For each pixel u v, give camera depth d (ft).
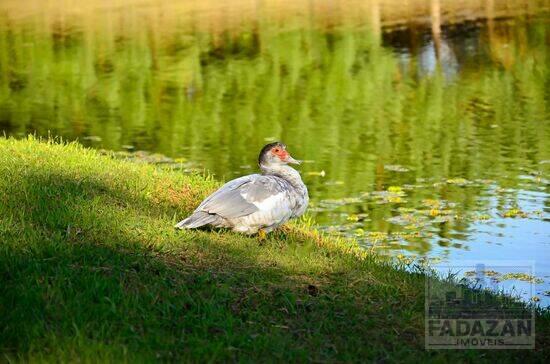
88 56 110.52
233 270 30.22
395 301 29.43
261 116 81.66
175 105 86.53
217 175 59.52
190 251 31.42
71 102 88.02
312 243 35.50
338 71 102.68
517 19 134.72
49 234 31.32
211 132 74.74
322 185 56.90
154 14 141.18
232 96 90.63
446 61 107.96
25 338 23.67
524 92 90.99
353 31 126.52
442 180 58.13
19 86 95.76
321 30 127.65
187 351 23.91
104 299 26.11
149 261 29.76
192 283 28.43
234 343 24.70
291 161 35.60
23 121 79.25
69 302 25.62
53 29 128.26
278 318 26.78
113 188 39.11
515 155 65.31
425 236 46.14
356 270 32.30
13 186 36.37
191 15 140.05
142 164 46.65
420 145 69.15
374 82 97.35
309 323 26.58
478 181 57.62
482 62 107.04
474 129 74.90
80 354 23.09
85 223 32.71
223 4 151.74
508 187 56.13
